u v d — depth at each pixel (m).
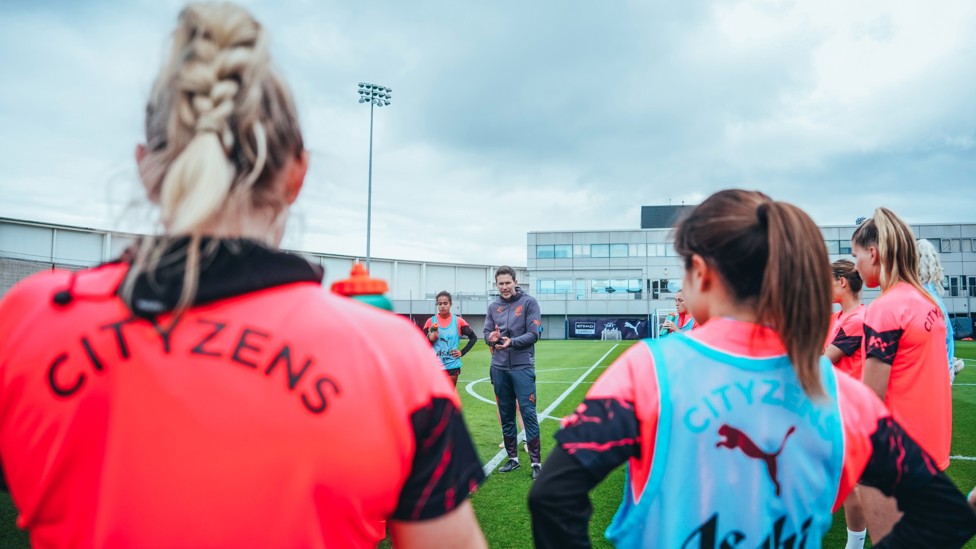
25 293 0.68
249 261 0.66
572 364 16.62
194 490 0.60
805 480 1.01
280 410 0.62
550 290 45.16
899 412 2.18
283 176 0.72
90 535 0.61
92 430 0.62
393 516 0.73
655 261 43.84
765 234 1.05
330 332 0.68
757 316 1.05
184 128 0.64
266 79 0.68
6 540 3.18
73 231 30.22
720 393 1.04
